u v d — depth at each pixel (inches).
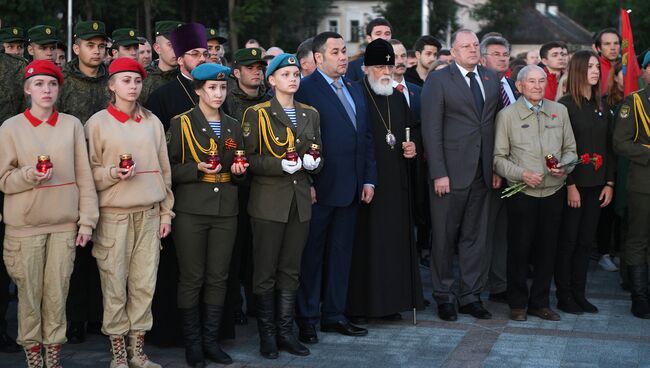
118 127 212.5
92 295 245.6
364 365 229.0
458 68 279.6
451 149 278.2
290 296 240.4
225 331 245.6
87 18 1555.1
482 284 291.7
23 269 204.7
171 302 239.9
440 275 281.4
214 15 1872.5
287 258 238.4
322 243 254.1
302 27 2081.7
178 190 227.0
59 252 207.0
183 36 242.2
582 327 270.2
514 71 432.5
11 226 205.5
